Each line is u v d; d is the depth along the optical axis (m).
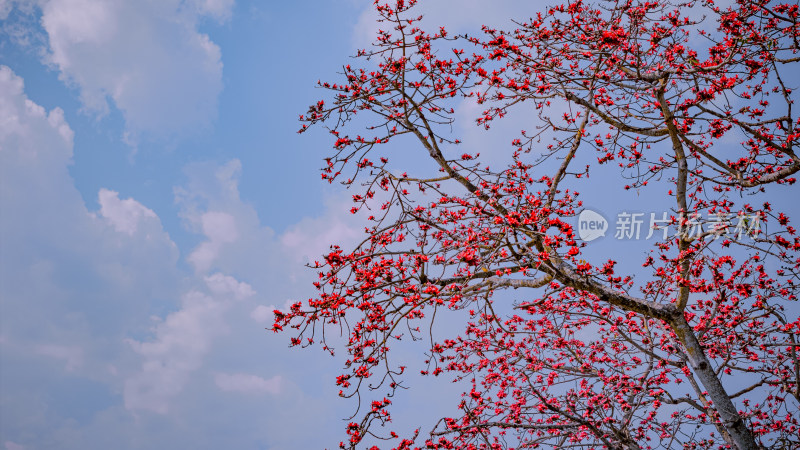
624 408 7.71
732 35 6.97
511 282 7.22
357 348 6.86
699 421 7.43
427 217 6.77
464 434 7.56
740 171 7.67
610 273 5.51
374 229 7.30
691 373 8.17
